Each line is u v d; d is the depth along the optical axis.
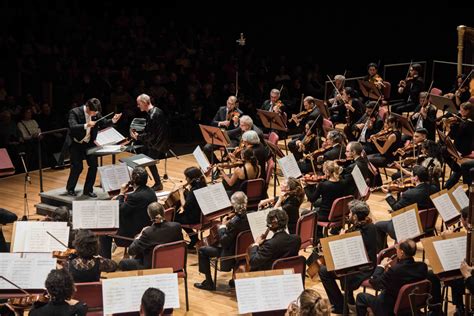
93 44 24.86
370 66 19.84
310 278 10.84
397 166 13.88
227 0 28.06
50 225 9.47
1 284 8.39
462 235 9.11
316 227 11.50
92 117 13.55
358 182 11.50
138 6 28.89
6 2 25.05
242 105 22.47
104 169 12.02
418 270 8.87
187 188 11.93
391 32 25.34
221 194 11.11
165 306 8.09
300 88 24.05
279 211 9.55
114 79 23.00
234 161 13.42
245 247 10.41
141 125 15.29
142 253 10.05
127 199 11.05
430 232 11.22
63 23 25.59
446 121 15.57
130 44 25.62
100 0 28.17
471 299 9.22
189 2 28.73
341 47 26.31
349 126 16.62
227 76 24.25
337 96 17.94
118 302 8.05
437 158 14.32
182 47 25.89
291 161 12.86
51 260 8.56
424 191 11.50
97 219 10.38
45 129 18.75
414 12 24.80
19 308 8.29
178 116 20.77
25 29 24.30
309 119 16.09
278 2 27.17
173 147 20.08
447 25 24.33
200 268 10.98
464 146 15.23
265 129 21.36
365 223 9.90
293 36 27.12
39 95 21.61
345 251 9.05
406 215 9.81
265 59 25.69
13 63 21.83
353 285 9.86
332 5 26.19
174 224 10.12
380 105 18.58
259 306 8.17
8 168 12.45
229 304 10.55
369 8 25.55
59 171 16.53
